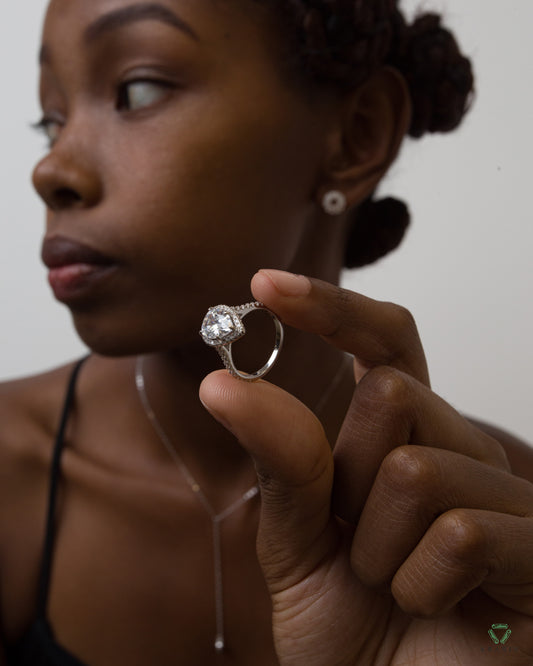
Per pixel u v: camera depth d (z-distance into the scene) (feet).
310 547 0.66
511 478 0.62
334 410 1.02
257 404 0.56
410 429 0.60
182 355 0.91
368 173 0.92
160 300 0.76
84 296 0.75
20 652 1.00
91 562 0.99
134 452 1.02
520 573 0.59
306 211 0.89
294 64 0.81
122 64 0.74
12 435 1.07
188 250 0.75
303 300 0.57
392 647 0.68
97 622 0.96
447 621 0.67
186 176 0.74
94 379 1.11
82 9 0.74
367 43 0.84
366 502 0.61
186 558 0.98
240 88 0.76
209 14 0.74
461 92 1.02
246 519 0.98
